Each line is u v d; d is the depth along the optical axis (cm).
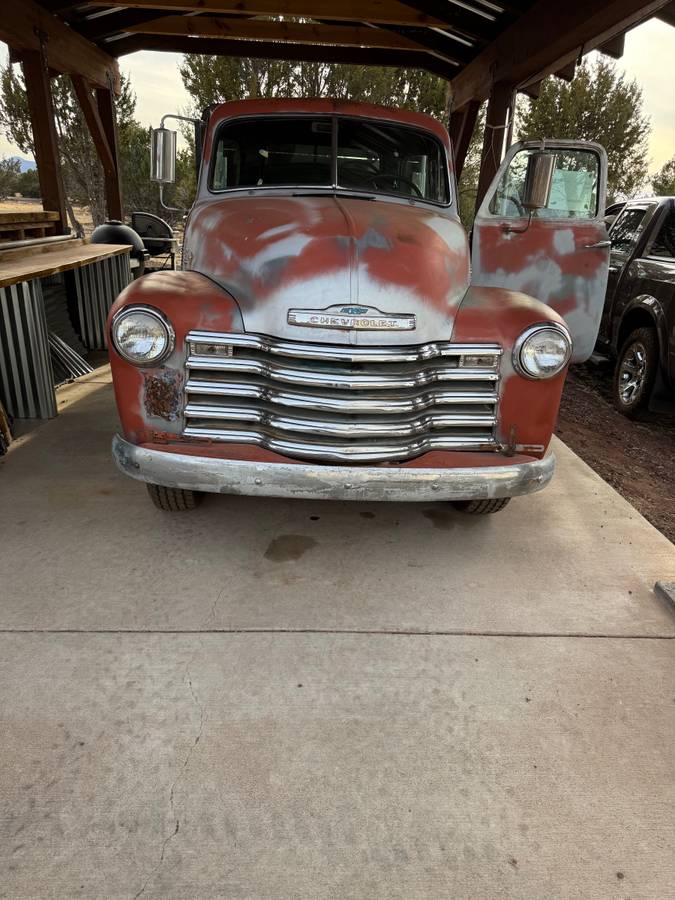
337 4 730
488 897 162
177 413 264
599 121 1590
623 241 666
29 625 247
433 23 742
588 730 214
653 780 197
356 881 164
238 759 196
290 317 254
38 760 192
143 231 990
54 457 400
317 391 260
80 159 1446
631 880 168
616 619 270
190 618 257
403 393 264
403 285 262
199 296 265
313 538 321
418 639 252
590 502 377
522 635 257
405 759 200
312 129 388
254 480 257
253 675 229
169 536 315
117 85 891
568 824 182
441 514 353
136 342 253
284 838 174
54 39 671
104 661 232
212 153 386
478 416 273
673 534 381
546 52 573
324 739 205
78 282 653
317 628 255
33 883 159
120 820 176
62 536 310
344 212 307
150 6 708
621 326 625
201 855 168
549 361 268
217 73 1288
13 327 441
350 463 263
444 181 407
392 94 1354
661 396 565
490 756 202
